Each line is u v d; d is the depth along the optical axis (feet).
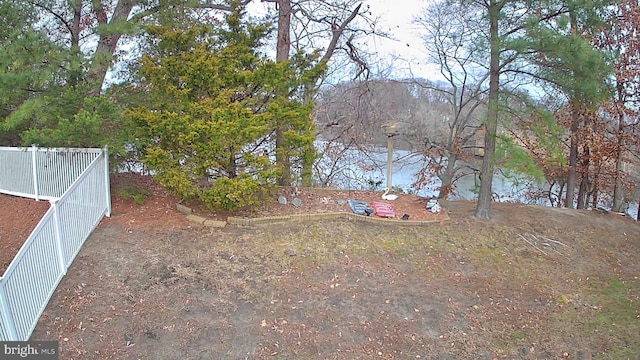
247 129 24.53
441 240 27.58
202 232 25.55
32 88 26.07
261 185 27.40
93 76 28.30
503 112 28.37
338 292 21.27
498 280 23.84
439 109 49.16
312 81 34.60
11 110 27.84
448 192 42.83
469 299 21.77
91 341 17.01
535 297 22.49
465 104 42.68
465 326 19.66
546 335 19.39
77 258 21.81
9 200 28.53
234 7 32.83
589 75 26.08
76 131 24.07
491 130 29.60
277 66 27.61
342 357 17.15
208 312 19.04
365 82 49.98
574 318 20.86
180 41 26.73
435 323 19.69
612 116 40.93
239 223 27.02
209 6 35.86
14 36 23.99
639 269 27.30
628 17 37.01
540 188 53.52
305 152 29.60
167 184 25.89
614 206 46.24
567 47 24.57
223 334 17.85
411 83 49.44
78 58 24.91
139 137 26.35
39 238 18.56
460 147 42.22
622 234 32.76
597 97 26.78
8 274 16.11
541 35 24.67
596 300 22.76
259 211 28.99
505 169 32.17
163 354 16.61
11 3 25.96
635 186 45.68
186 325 18.19
